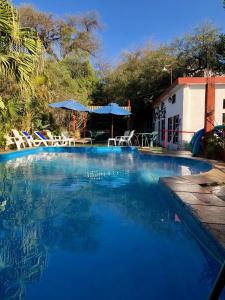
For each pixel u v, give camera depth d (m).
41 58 7.61
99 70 29.75
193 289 2.62
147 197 6.05
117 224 4.40
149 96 22.91
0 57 6.54
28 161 11.38
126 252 3.40
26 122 15.76
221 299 2.29
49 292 2.57
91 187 6.95
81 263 3.11
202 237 3.50
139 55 25.09
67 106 16.20
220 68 20.48
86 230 4.09
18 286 2.62
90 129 22.88
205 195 4.99
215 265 3.04
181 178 6.65
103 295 2.54
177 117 14.95
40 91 15.93
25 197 5.94
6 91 12.05
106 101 26.16
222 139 10.59
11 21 6.58
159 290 2.61
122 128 23.50
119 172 9.05
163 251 3.43
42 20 27.84
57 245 3.58
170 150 14.31
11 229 4.12
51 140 16.34
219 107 13.49
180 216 4.64
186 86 13.66
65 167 10.01
